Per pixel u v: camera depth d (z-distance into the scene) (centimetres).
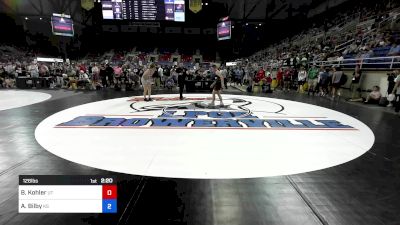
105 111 830
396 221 248
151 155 425
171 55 4303
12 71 1892
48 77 1800
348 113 833
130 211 260
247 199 287
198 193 299
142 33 4419
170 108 895
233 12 3991
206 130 594
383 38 1465
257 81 1627
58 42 4178
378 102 1040
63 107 904
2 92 1439
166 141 505
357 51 1512
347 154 439
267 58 3262
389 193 304
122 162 394
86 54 4425
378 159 416
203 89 1566
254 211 264
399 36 1437
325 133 577
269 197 292
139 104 982
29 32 3984
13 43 3806
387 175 354
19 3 3534
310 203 280
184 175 348
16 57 3344
